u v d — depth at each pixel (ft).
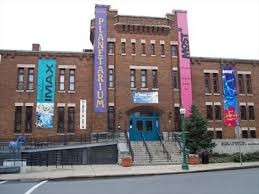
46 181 58.80
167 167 83.20
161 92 126.00
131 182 53.21
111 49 126.41
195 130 107.96
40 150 104.17
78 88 122.52
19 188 47.34
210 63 134.82
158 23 130.41
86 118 120.47
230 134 130.72
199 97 130.62
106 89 121.80
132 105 123.13
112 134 118.32
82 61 124.77
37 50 126.31
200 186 45.32
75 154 105.91
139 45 128.06
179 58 129.29
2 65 119.96
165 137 121.80
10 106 117.70
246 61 138.41
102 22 126.72
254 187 42.96
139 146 110.01
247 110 135.03
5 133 115.55
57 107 119.96
